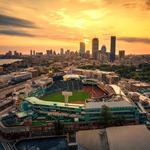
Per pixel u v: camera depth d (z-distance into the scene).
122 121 187.88
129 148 119.75
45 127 176.38
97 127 184.12
